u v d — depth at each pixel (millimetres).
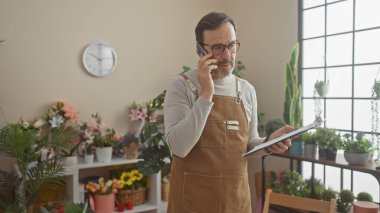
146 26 3238
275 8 3023
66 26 2879
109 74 3066
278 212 2342
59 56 2857
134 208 2871
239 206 1229
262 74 3180
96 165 2689
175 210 1244
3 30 2650
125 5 3129
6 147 2232
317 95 2662
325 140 2102
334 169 2611
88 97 2984
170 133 1094
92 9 2980
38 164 2367
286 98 2531
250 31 3309
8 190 2551
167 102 1199
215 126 1198
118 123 3125
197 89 1189
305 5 2791
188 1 3457
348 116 2496
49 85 2824
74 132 2541
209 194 1186
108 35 3057
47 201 2588
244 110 1286
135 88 3199
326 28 2641
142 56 3225
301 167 2830
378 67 2295
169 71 3373
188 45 3477
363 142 1951
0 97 2656
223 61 1108
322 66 2678
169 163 2449
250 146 1319
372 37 2326
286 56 2930
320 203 1422
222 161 1194
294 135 1146
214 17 1086
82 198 2662
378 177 1805
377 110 2207
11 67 2686
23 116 2738
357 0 2418
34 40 2760
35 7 2756
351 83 2471
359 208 1856
